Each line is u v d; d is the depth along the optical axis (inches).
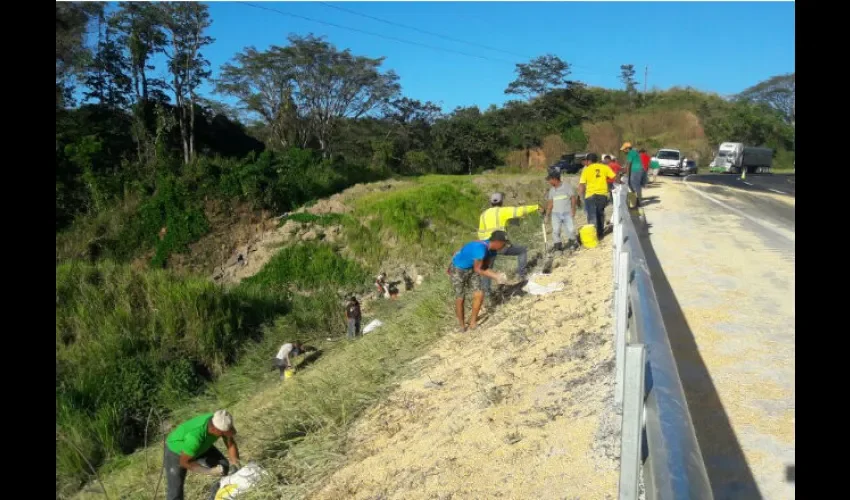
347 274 863.7
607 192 454.0
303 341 699.4
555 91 2746.1
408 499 195.5
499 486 177.0
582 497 152.7
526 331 294.7
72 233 991.0
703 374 205.6
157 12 1657.2
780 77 3548.2
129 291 692.1
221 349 661.9
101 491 402.9
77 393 539.2
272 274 866.1
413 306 535.2
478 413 230.8
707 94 3356.3
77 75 1582.2
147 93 1692.9
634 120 2962.6
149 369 594.6
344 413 313.1
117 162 1454.2
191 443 277.7
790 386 188.9
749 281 324.2
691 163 1722.4
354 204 1048.8
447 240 965.2
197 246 954.1
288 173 1115.9
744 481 143.8
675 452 78.8
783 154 2866.6
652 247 435.5
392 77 2364.7
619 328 176.4
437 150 2267.5
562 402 207.9
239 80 2144.4
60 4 1493.6
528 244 578.6
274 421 378.6
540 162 2385.6
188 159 1665.8
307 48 2158.0
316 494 241.8
